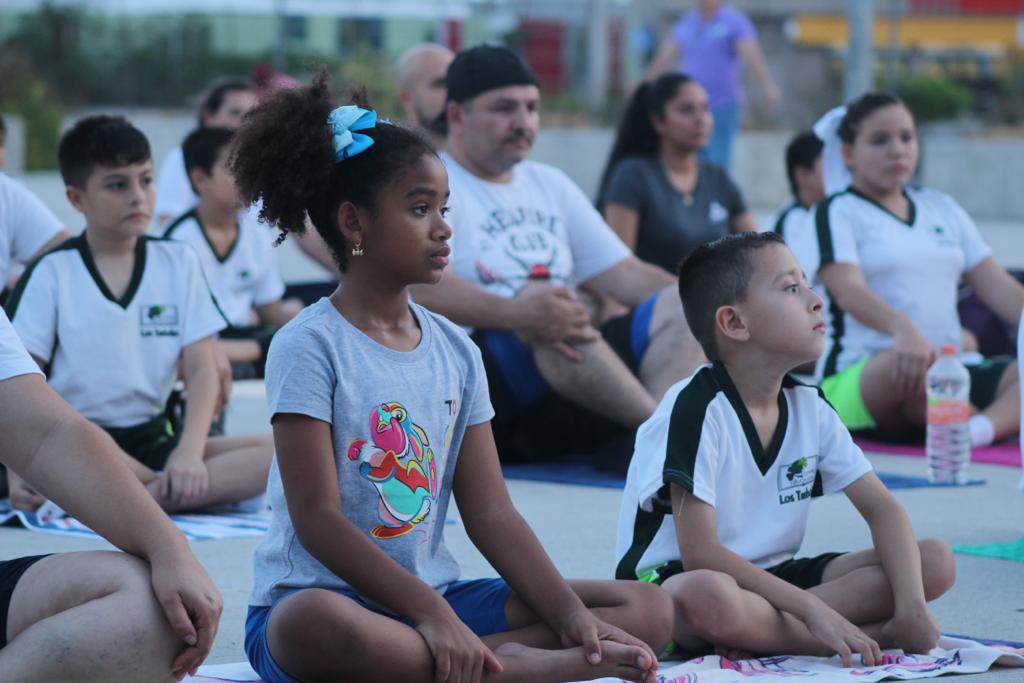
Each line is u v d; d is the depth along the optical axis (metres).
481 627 3.52
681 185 8.34
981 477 6.57
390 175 3.43
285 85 3.63
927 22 33.56
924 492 6.20
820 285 7.45
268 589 3.38
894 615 3.80
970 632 4.08
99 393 5.58
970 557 4.96
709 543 3.78
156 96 27.86
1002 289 7.53
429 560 3.54
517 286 6.70
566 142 24.16
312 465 3.30
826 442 4.04
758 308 3.88
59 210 14.96
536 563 3.49
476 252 6.67
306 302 9.52
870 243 7.40
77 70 27.55
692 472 3.80
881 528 3.92
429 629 3.21
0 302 6.34
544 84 29.64
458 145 6.80
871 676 3.49
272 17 28.23
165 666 2.94
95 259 5.63
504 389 6.58
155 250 5.72
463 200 6.68
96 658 2.87
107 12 28.61
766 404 3.98
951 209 7.61
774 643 3.74
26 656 2.86
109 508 3.00
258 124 3.54
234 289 7.69
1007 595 4.47
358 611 3.16
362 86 3.69
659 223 8.18
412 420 3.44
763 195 23.72
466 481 3.60
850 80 17.52
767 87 14.91
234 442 5.70
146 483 5.48
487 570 4.70
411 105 8.96
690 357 6.44
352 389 3.39
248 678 3.43
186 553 2.99
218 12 28.44
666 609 3.55
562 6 30.02
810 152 8.79
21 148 22.47
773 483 3.97
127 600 2.90
